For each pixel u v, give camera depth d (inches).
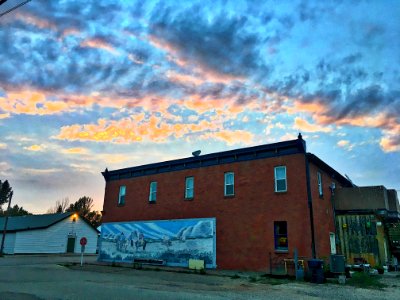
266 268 802.2
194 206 979.3
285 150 851.4
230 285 593.0
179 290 519.2
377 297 471.8
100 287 536.7
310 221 773.3
